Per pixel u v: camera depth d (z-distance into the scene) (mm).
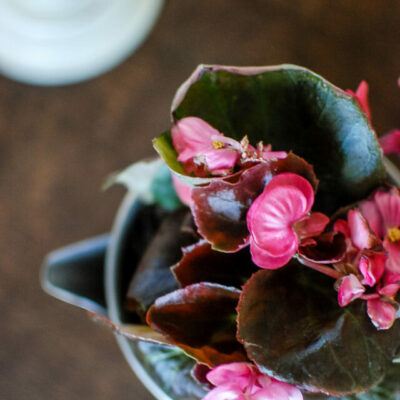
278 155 262
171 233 312
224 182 264
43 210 479
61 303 466
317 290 274
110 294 336
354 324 270
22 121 490
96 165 482
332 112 277
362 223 265
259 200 259
